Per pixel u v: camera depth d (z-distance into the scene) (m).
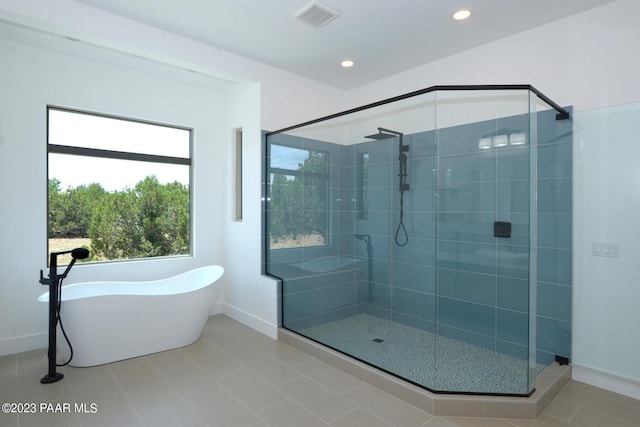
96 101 3.44
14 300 3.05
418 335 3.31
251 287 3.83
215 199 4.29
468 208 3.00
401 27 2.87
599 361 2.52
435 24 2.82
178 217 4.13
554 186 2.69
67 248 3.43
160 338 3.10
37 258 3.16
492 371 2.56
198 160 4.14
